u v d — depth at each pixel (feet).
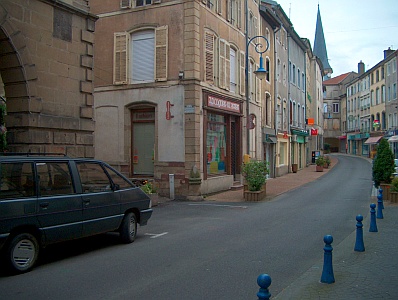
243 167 58.39
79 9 40.91
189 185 56.95
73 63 40.65
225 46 67.15
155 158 59.11
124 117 61.31
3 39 34.35
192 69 57.00
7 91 36.32
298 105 133.18
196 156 57.16
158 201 54.95
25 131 35.78
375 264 23.18
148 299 17.89
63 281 20.58
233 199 57.21
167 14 58.75
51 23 38.29
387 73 172.24
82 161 26.86
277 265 23.47
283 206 49.83
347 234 32.40
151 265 23.54
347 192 65.21
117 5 62.08
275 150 99.81
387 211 43.70
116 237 31.76
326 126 284.82
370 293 18.35
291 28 116.37
